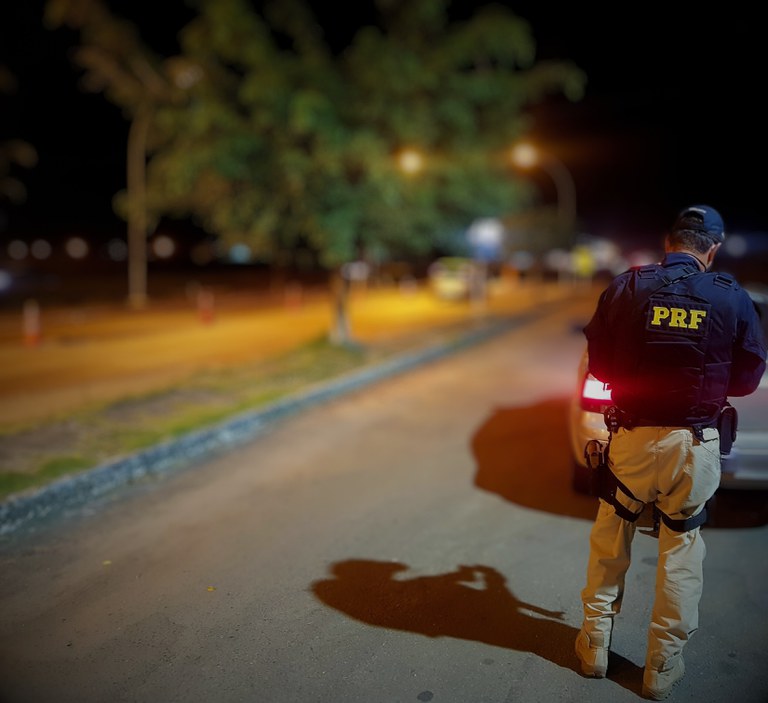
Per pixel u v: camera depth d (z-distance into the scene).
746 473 4.67
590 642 3.15
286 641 3.45
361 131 10.64
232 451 6.84
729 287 2.85
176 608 3.76
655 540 4.67
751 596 3.94
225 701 2.99
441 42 12.33
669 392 2.83
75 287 34.22
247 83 10.46
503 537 4.72
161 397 8.77
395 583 4.06
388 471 6.18
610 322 3.00
